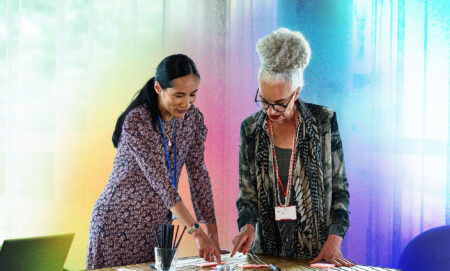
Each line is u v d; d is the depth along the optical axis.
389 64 3.59
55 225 3.70
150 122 2.07
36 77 3.60
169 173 2.10
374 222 3.64
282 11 4.14
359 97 3.73
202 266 1.85
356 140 3.74
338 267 1.88
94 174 3.82
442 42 3.34
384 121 3.62
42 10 3.61
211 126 4.42
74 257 3.76
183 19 4.24
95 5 3.82
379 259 3.61
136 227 2.12
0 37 3.47
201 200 2.28
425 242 2.38
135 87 3.96
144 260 2.15
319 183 2.12
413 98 3.48
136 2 3.96
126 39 3.93
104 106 3.85
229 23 4.41
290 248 2.15
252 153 2.20
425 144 3.40
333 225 2.07
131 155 2.09
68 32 3.71
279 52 1.96
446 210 3.30
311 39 3.96
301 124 2.15
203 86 4.37
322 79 3.90
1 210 3.49
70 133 3.73
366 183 3.70
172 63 1.97
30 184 3.60
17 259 1.46
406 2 3.49
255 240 2.22
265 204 2.19
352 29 3.76
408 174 3.51
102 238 2.10
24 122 3.57
